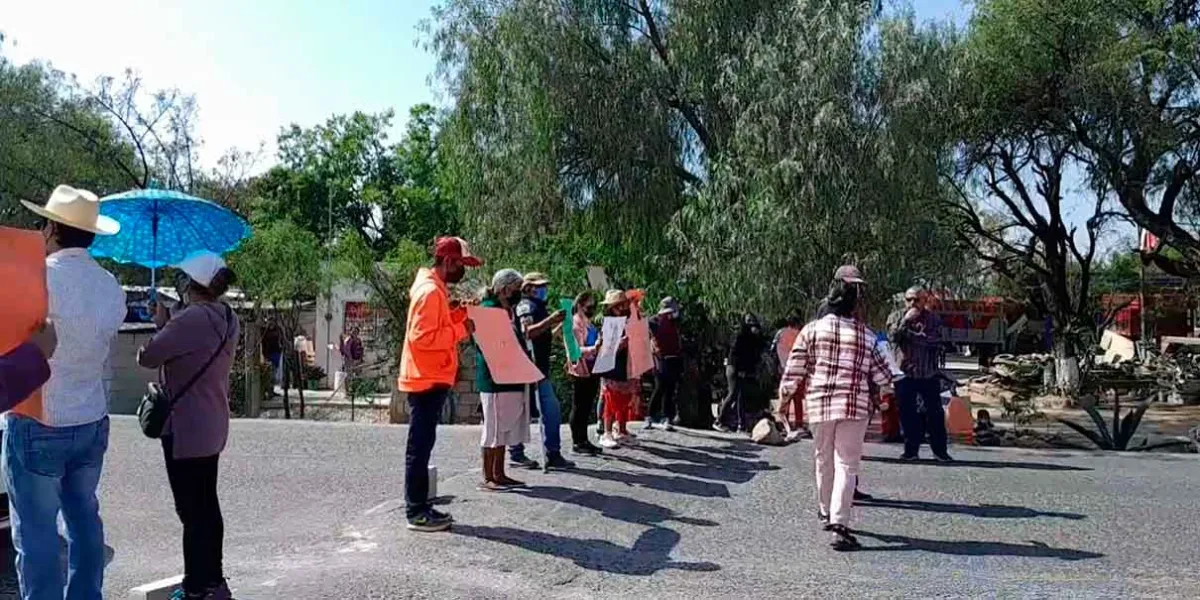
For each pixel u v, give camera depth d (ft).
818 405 22.41
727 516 25.08
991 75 73.67
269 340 81.46
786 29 52.60
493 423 26.96
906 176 49.88
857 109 51.13
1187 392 83.15
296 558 20.51
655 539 22.49
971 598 18.47
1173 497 28.45
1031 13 71.20
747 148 51.42
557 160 60.90
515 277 26.91
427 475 22.50
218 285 16.20
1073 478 31.58
